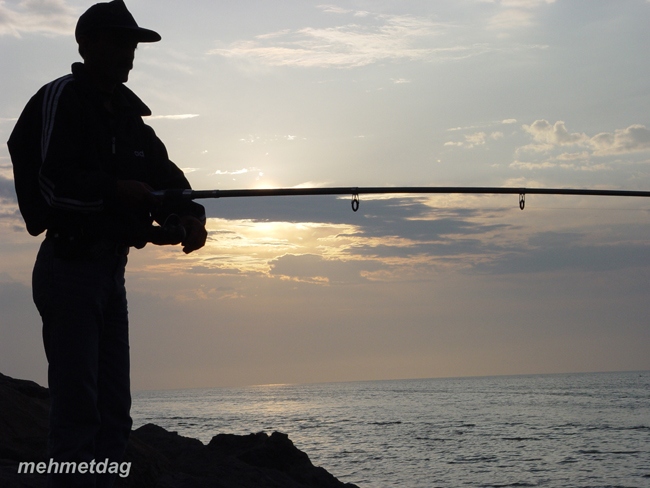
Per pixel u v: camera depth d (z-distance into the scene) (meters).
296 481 7.81
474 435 53.50
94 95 2.72
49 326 2.71
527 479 30.34
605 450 40.66
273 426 69.12
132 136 2.89
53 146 2.55
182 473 6.19
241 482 6.60
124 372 2.90
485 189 4.63
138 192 2.68
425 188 4.28
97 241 2.67
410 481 30.27
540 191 4.93
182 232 2.88
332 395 199.25
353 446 46.53
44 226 2.65
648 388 157.38
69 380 2.64
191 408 132.75
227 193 3.14
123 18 2.74
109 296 2.78
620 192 5.34
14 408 5.38
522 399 122.06
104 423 2.87
